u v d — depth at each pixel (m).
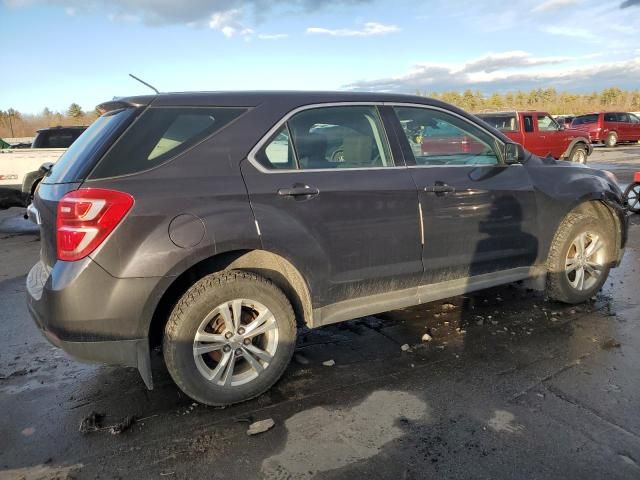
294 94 3.36
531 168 4.29
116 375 3.60
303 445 2.74
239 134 3.10
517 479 2.43
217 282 2.97
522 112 17.00
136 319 2.79
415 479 2.45
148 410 3.12
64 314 2.70
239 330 3.08
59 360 3.87
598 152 24.77
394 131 3.66
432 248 3.71
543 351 3.79
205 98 3.12
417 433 2.81
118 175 2.79
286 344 3.23
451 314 4.57
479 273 4.05
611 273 5.74
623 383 3.30
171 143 2.95
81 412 3.11
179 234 2.81
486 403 3.10
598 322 4.32
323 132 3.39
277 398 3.23
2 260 7.24
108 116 3.13
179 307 2.92
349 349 3.92
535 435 2.76
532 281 4.51
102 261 2.69
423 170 3.70
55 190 2.88
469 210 3.85
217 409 3.12
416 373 3.51
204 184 2.92
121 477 2.52
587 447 2.65
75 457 2.67
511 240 4.14
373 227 3.43
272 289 3.14
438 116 3.92
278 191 3.10
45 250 2.94
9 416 3.08
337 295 3.40
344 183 3.33
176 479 2.49
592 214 4.80
